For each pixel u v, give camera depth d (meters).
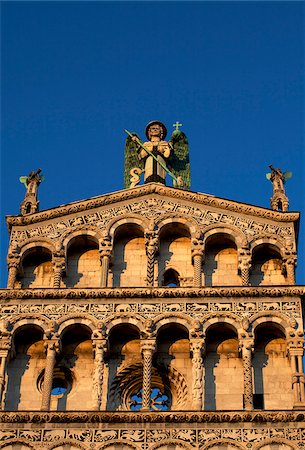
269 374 72.50
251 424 68.06
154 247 78.75
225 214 80.00
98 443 67.88
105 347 72.81
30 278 78.44
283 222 79.31
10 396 72.31
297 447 67.06
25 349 74.31
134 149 88.81
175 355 73.81
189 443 67.62
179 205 80.75
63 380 73.56
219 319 73.44
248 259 77.50
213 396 71.75
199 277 77.00
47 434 68.25
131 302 74.31
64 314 73.94
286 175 83.50
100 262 79.19
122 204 81.00
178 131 89.75
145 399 70.06
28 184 83.75
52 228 79.75
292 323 73.00
